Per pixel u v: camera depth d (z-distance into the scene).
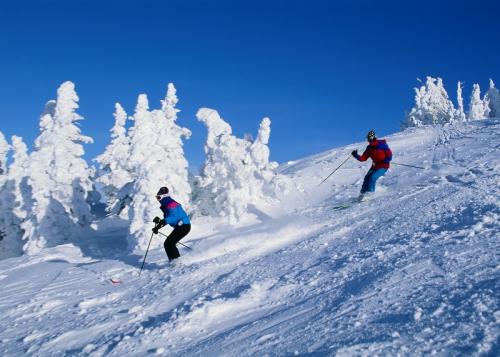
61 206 22.00
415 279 5.19
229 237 10.87
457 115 59.34
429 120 57.09
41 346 5.89
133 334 5.70
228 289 6.92
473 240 6.16
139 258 11.62
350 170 17.38
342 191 14.30
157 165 15.38
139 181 15.20
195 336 5.27
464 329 3.70
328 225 9.97
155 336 5.48
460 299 4.30
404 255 6.23
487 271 4.87
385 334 3.95
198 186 17.50
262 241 9.81
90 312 7.21
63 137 23.53
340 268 6.50
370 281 5.51
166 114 24.14
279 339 4.53
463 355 3.32
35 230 21.72
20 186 24.80
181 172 16.33
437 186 11.01
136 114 28.23
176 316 6.02
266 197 14.73
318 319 4.79
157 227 9.96
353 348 3.81
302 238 9.45
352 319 4.52
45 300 8.48
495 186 9.55
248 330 5.04
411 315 4.22
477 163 12.95
